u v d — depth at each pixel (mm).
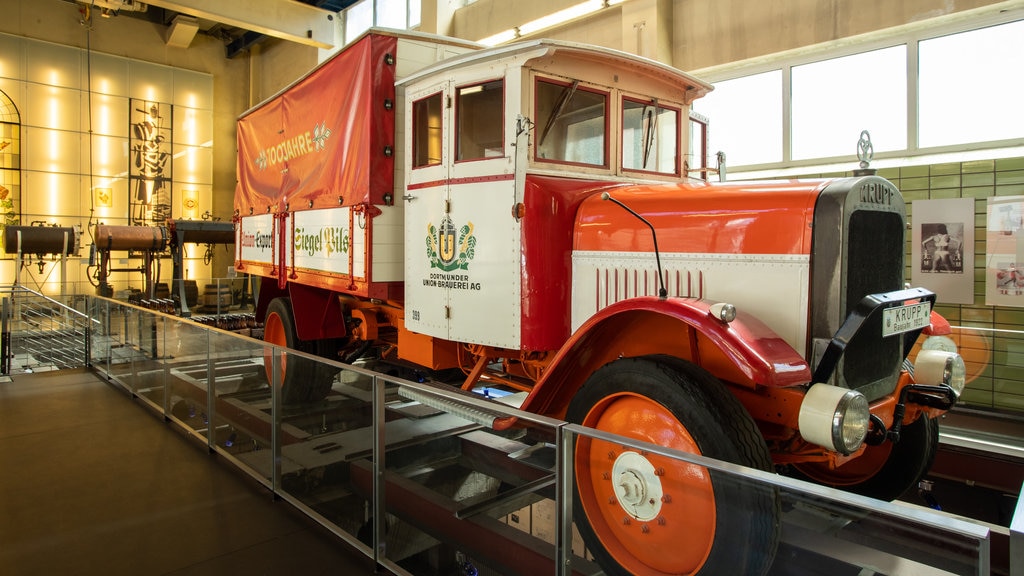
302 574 2982
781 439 2676
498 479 3148
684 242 2936
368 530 3268
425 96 4020
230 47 20266
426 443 3268
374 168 4352
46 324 11062
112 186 18297
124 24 18469
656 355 2678
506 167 3451
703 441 2322
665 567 2398
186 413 5215
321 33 15562
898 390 2922
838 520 1787
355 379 3287
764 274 2678
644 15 8648
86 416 5715
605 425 2773
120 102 18328
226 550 3209
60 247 14969
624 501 2564
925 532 1595
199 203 19797
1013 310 5988
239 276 14828
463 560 3080
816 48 7461
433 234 3980
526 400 3100
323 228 5070
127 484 4082
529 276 3355
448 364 4281
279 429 3809
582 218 3396
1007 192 5984
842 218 2504
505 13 11031
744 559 2033
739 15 8086
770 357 2305
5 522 3521
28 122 16938
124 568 3029
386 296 4445
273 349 3803
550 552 2691
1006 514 4203
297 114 5582
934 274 6480
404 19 14367
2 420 5570
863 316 2439
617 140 3824
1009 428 4824
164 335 5578
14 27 16812
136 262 18688
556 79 3518
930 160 6582
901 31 6809
